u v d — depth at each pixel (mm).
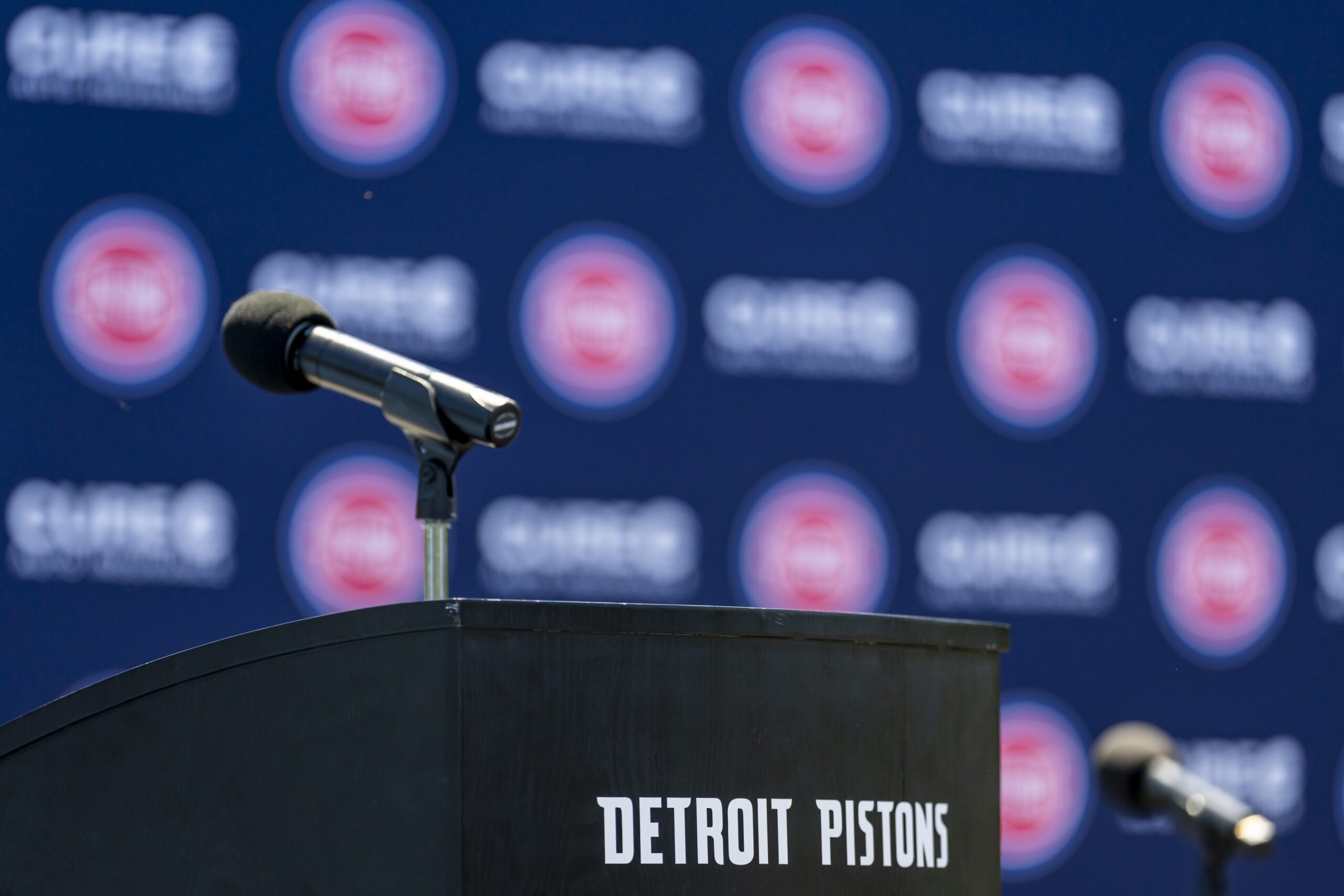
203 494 10500
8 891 3797
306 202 10805
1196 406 12203
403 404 4484
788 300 11547
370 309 10867
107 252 10484
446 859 3529
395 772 3607
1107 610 11938
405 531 10797
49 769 3828
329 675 3693
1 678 10070
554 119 11242
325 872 3627
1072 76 12164
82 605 10258
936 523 11688
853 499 11562
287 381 4797
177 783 3762
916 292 11773
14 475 10227
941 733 4328
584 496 11109
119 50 10555
